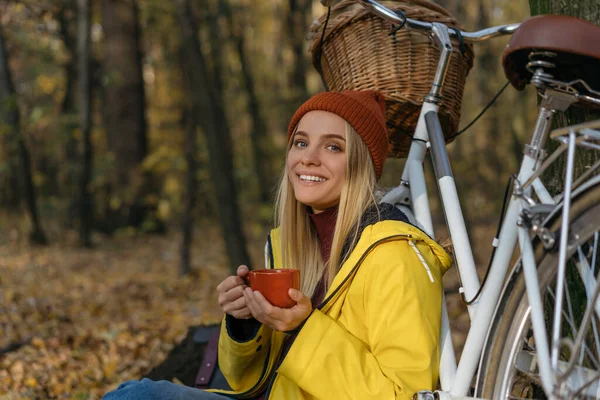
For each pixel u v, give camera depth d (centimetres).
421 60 210
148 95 1653
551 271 141
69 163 1264
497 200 1658
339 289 174
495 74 1591
